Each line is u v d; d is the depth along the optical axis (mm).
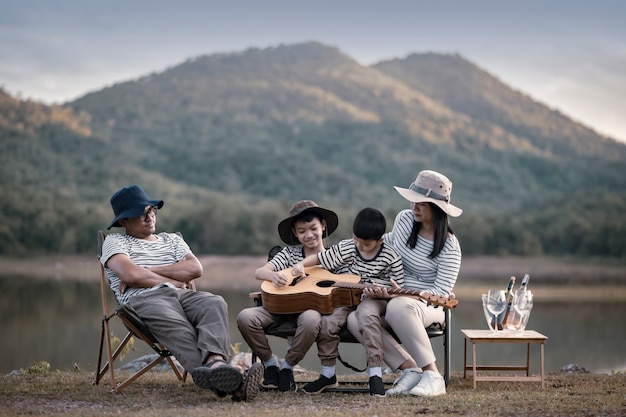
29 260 80938
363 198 130750
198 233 76750
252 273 67688
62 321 41250
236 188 135250
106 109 194250
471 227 81812
